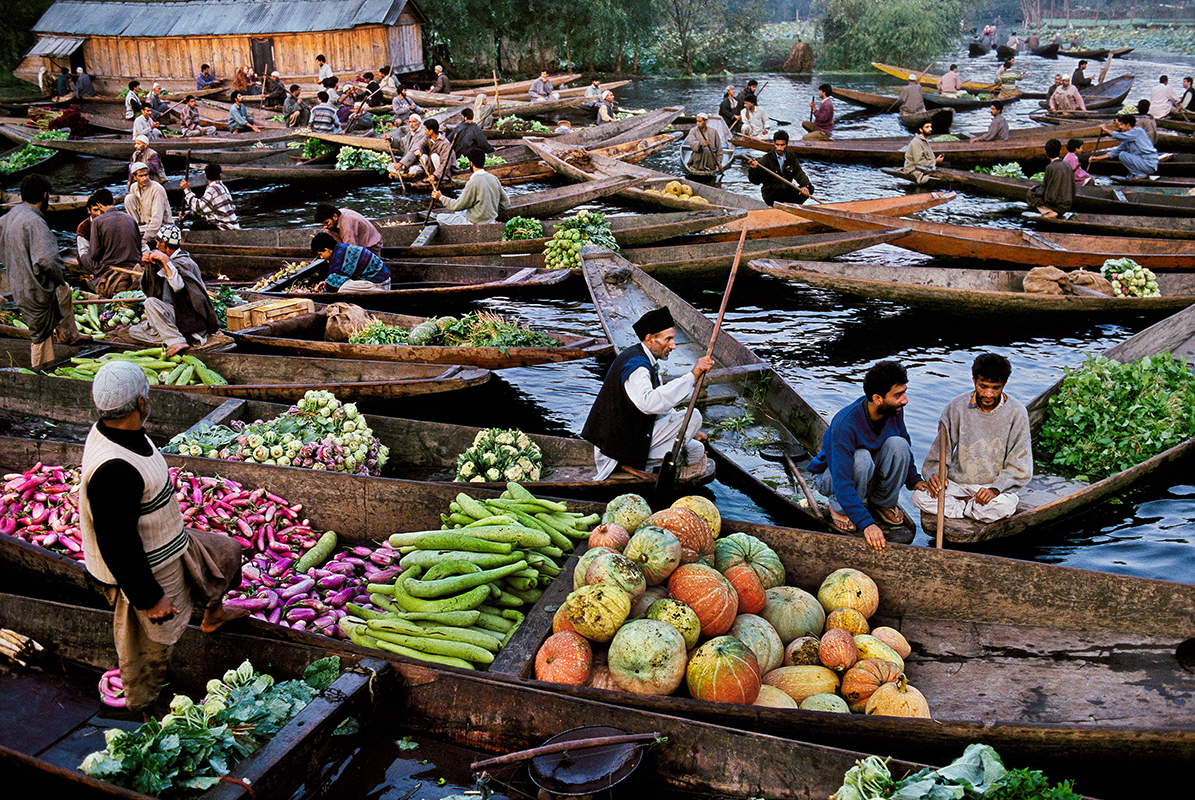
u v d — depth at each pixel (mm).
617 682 4051
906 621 4801
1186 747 3498
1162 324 8320
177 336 8000
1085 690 4242
